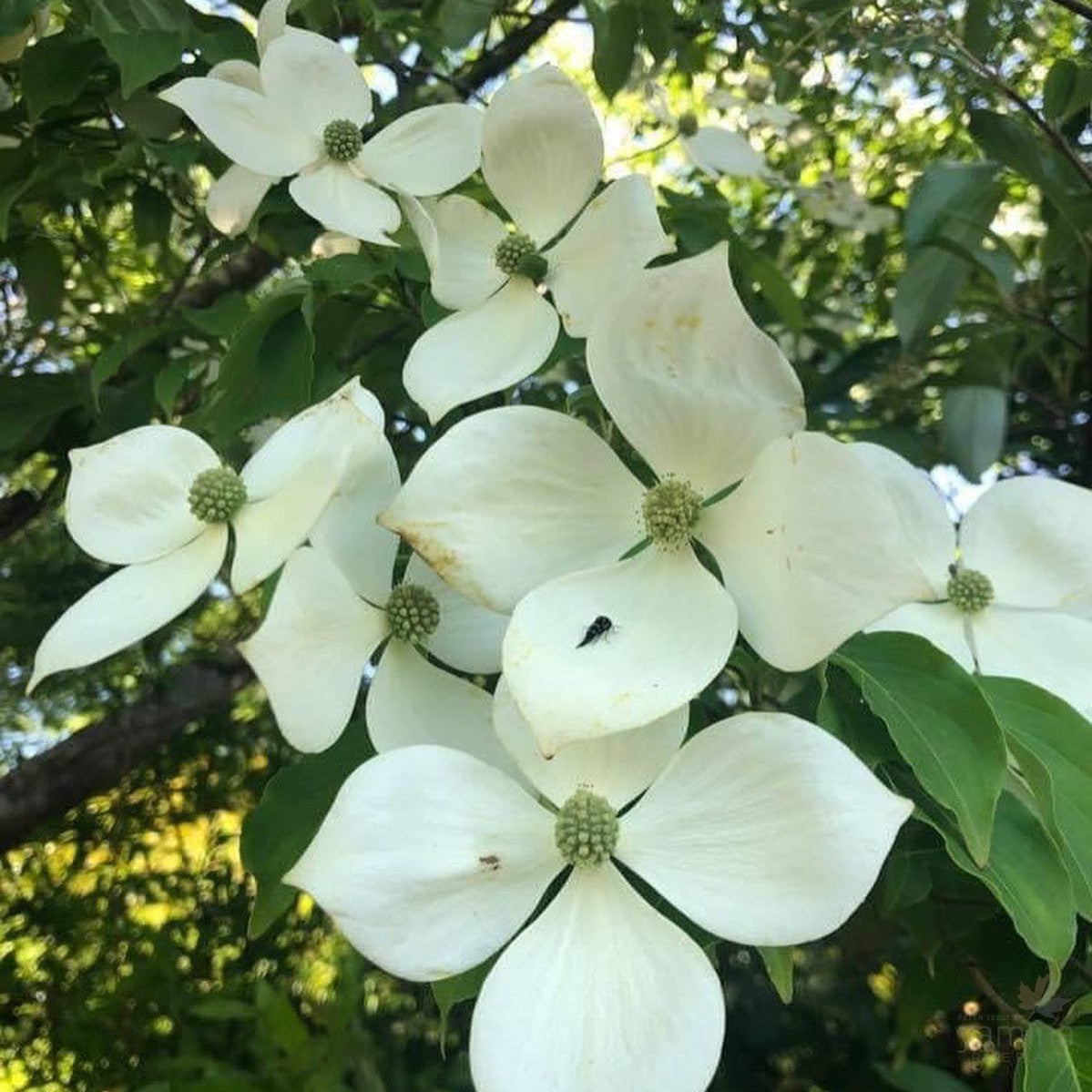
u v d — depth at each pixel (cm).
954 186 53
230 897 62
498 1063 20
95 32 38
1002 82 41
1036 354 65
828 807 20
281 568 27
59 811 52
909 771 26
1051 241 53
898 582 20
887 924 40
